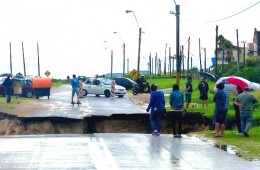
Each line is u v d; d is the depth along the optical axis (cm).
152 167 1864
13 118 4056
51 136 3048
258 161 2053
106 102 6278
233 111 3934
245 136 2961
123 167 1861
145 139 2869
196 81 10950
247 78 9181
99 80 7812
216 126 2977
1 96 6831
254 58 13775
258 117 3525
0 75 9431
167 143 2667
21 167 1861
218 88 2970
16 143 2661
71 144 2602
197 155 2211
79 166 1883
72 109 4872
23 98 6675
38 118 3947
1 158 2097
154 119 3123
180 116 3008
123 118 4212
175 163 1969
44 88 6900
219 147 2511
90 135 3108
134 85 8325
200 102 5275
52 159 2064
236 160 2075
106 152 2283
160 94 3109
